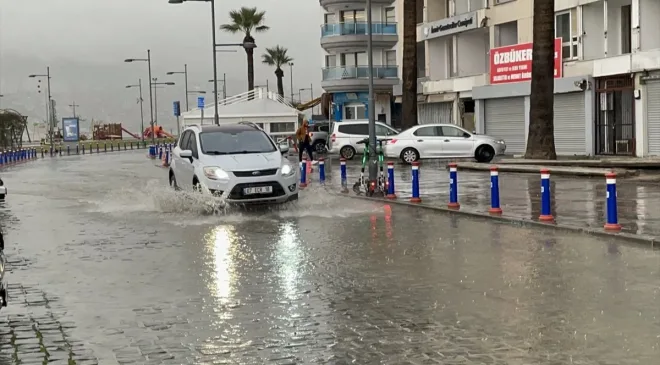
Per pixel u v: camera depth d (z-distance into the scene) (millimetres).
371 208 17359
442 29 46062
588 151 33469
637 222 13297
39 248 12492
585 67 33469
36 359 6359
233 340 6824
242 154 17562
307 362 6133
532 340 6555
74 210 18562
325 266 10328
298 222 15062
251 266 10461
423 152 34250
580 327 6926
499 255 10828
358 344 6598
